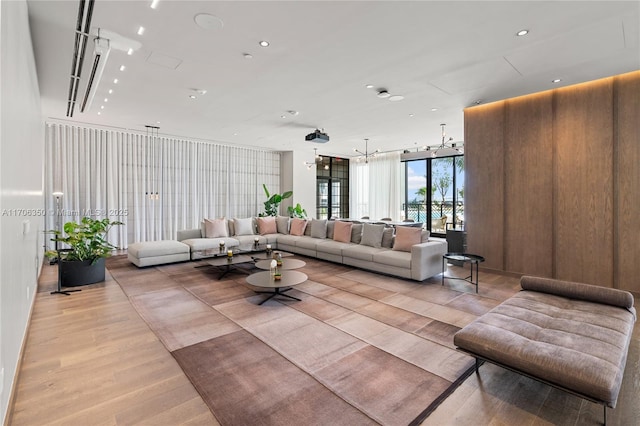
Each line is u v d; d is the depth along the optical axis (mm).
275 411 1846
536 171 4797
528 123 4859
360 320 3219
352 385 2102
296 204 10398
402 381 2146
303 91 4691
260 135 7980
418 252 4551
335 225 6508
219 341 2746
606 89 4172
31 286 3369
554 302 2658
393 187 10727
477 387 2086
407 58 3584
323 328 3020
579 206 4414
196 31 3020
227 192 9305
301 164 10570
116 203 7332
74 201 6797
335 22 2852
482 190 5371
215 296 4000
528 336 2070
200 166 8742
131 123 6699
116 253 6914
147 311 3453
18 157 2344
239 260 5285
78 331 2934
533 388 2074
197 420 1773
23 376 2191
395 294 4086
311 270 5441
